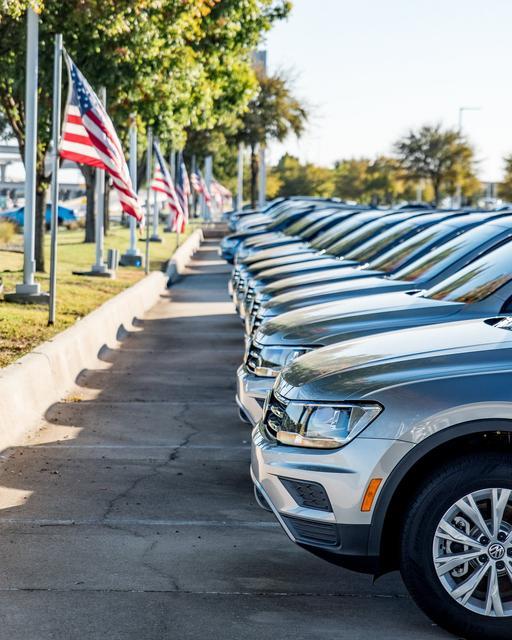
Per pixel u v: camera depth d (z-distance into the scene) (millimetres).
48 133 24172
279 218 32188
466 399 5215
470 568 5293
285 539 7168
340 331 8359
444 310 8250
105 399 12383
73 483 8578
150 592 6090
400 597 6066
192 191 92625
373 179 122750
